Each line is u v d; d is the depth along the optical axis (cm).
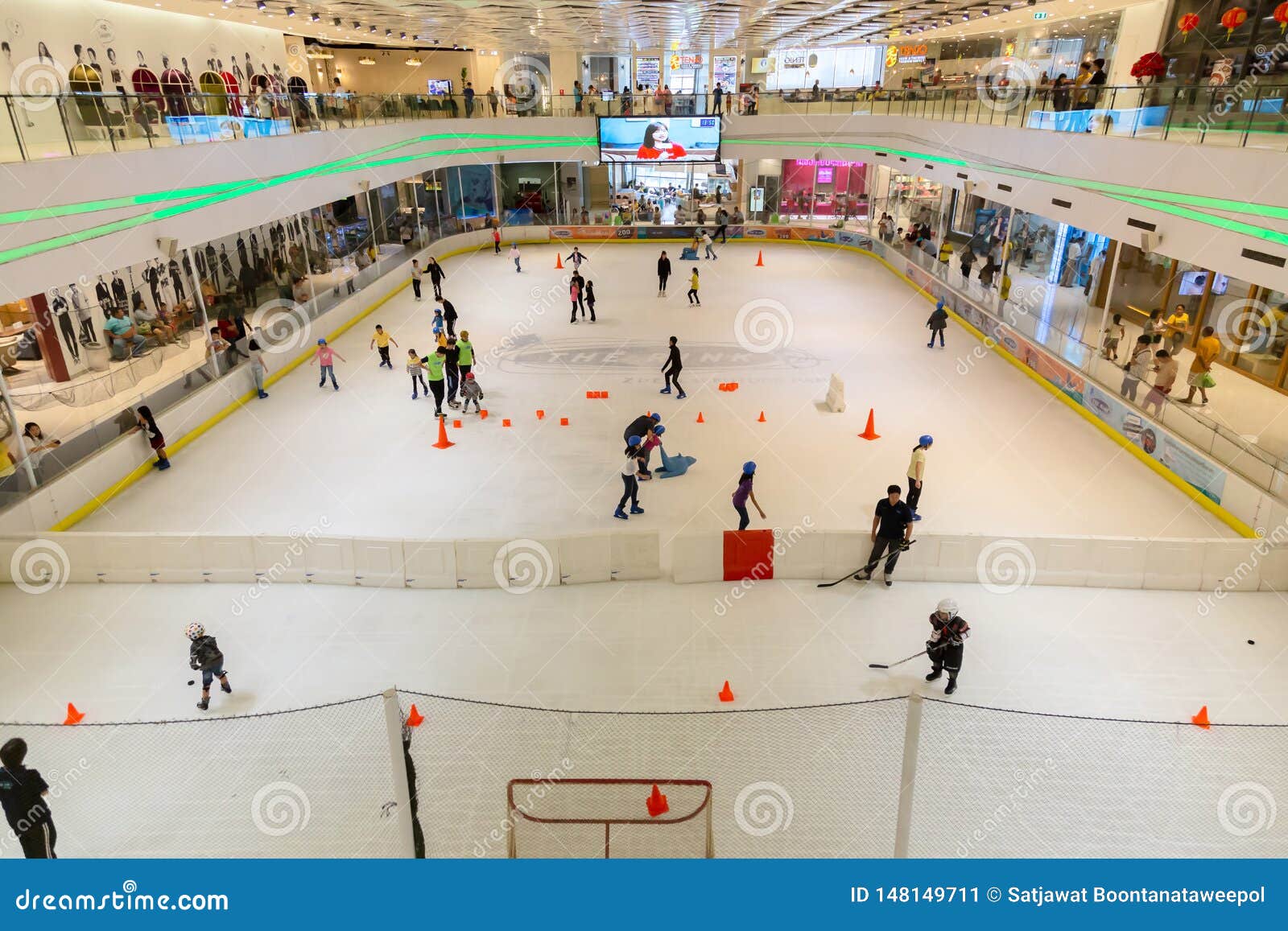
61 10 1505
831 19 2467
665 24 2600
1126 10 2052
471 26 2589
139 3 1698
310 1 1808
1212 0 1741
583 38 3170
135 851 610
